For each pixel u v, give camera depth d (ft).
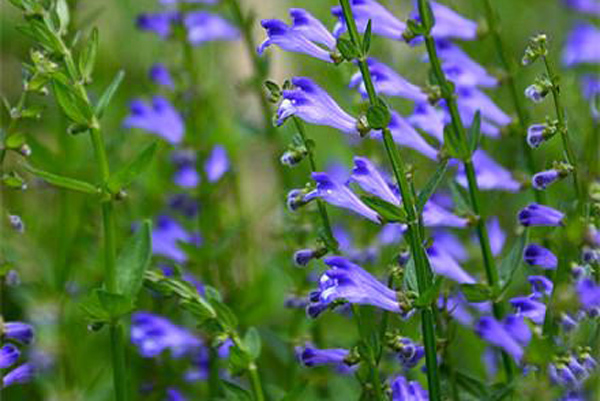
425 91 22.93
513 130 25.77
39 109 21.76
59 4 20.84
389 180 23.32
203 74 35.22
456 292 23.97
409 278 19.27
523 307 19.53
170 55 36.94
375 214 19.33
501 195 27.84
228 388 21.07
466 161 22.03
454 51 25.85
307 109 19.11
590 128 23.16
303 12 19.49
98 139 20.63
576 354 17.97
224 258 31.32
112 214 20.85
